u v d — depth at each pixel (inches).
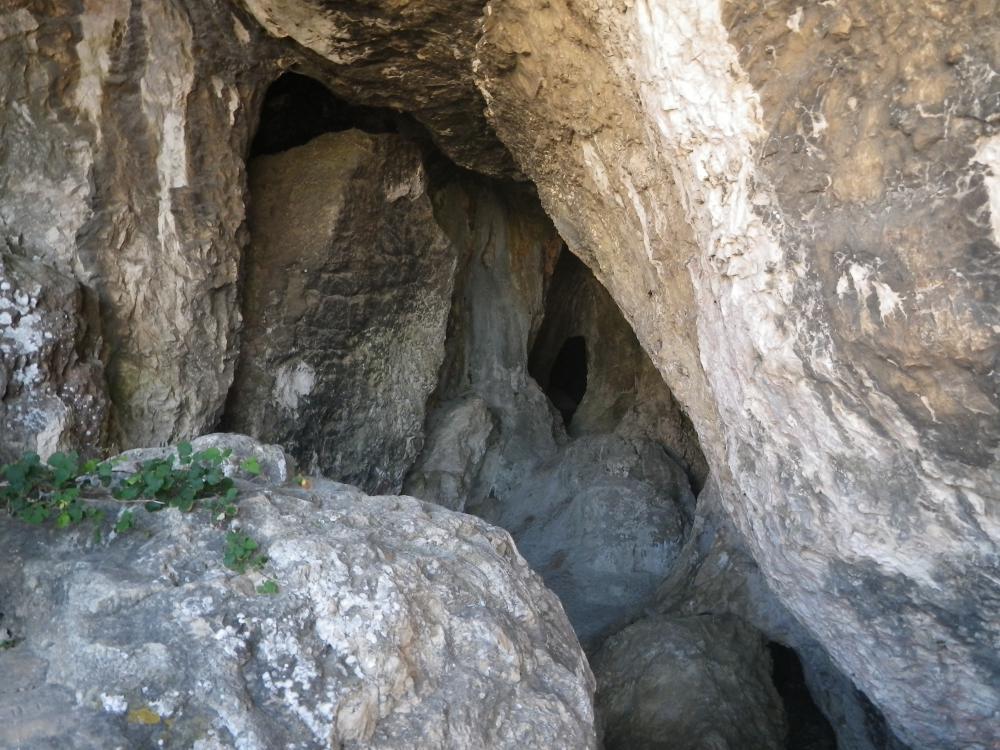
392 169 235.6
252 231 220.8
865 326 98.9
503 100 169.9
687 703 187.5
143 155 180.4
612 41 125.1
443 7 155.6
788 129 101.3
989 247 85.3
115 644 81.7
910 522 110.5
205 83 184.4
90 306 172.7
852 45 93.0
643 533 267.9
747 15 99.7
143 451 116.6
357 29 169.2
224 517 97.8
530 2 140.5
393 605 91.2
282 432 232.5
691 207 122.6
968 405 94.0
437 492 286.8
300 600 88.5
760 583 211.3
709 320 130.7
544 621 114.0
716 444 157.0
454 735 87.5
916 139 88.8
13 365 154.6
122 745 74.5
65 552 93.8
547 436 319.0
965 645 119.1
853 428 109.4
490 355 317.7
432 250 253.4
